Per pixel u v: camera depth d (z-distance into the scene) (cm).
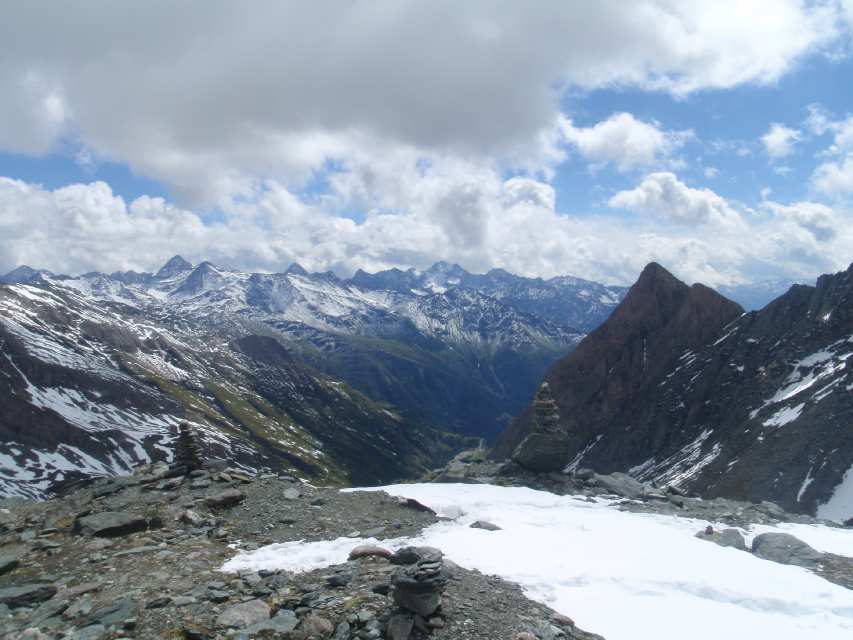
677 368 18162
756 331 16962
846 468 10038
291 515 2319
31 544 1992
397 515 2409
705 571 1808
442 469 3931
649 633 1411
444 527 2255
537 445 3534
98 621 1343
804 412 11744
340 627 1306
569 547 2005
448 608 1401
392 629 1273
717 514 2800
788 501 10231
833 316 14900
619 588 1667
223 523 2222
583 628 1420
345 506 2488
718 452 13250
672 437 16000
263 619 1351
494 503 2780
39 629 1322
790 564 2042
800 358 14725
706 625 1460
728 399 15300
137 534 2069
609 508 2847
